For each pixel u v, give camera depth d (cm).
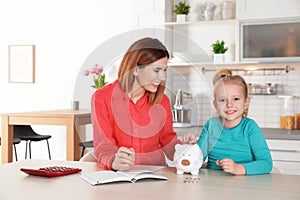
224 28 434
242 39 404
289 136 363
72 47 502
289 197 129
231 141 191
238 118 192
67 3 503
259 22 398
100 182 145
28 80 519
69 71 503
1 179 156
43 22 512
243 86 190
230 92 187
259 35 399
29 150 489
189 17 435
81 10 498
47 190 138
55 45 508
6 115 398
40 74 515
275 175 164
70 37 502
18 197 129
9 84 528
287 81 416
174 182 149
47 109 512
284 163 365
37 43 515
